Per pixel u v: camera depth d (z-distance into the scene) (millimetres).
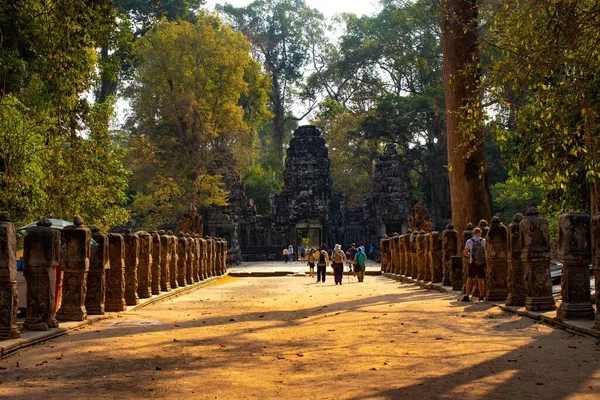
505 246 16609
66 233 13695
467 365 8500
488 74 15922
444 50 21812
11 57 22672
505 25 15562
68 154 23172
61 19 19812
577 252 11703
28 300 11992
